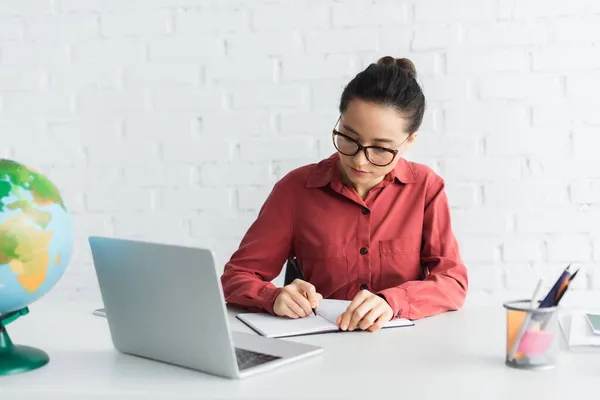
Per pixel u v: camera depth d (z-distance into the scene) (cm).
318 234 170
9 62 231
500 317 138
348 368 104
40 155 232
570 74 212
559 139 214
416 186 171
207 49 225
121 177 229
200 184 227
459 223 218
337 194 170
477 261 218
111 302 111
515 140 215
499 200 217
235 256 171
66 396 95
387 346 116
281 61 222
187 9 225
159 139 228
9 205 98
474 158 217
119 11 227
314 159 222
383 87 142
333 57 220
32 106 231
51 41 230
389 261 167
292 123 222
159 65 227
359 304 129
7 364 103
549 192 215
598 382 96
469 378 99
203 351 101
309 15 220
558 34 212
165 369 105
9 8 230
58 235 103
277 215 172
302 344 115
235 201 226
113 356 113
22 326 133
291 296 137
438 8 215
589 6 211
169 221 228
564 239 215
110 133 229
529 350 103
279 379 99
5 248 96
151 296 104
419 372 101
